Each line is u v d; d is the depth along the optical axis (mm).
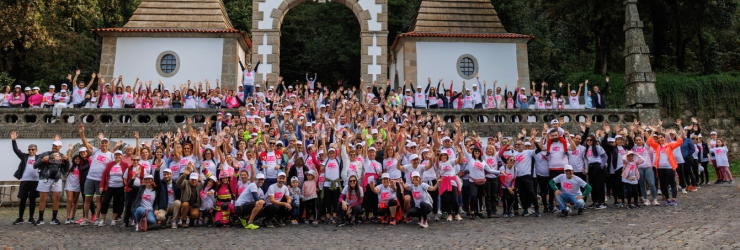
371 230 10695
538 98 21766
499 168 13055
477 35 26203
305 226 11391
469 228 10734
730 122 25625
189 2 26219
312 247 8914
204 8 26109
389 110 17953
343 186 11828
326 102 20812
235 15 38344
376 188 11438
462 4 27672
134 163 11125
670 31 30641
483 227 10828
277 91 24203
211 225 11469
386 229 10789
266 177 11789
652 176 12883
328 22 41281
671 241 8609
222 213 11305
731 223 10062
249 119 15906
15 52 30656
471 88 26156
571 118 19375
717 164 17578
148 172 11375
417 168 11797
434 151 12344
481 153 12461
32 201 11789
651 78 19828
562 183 12094
